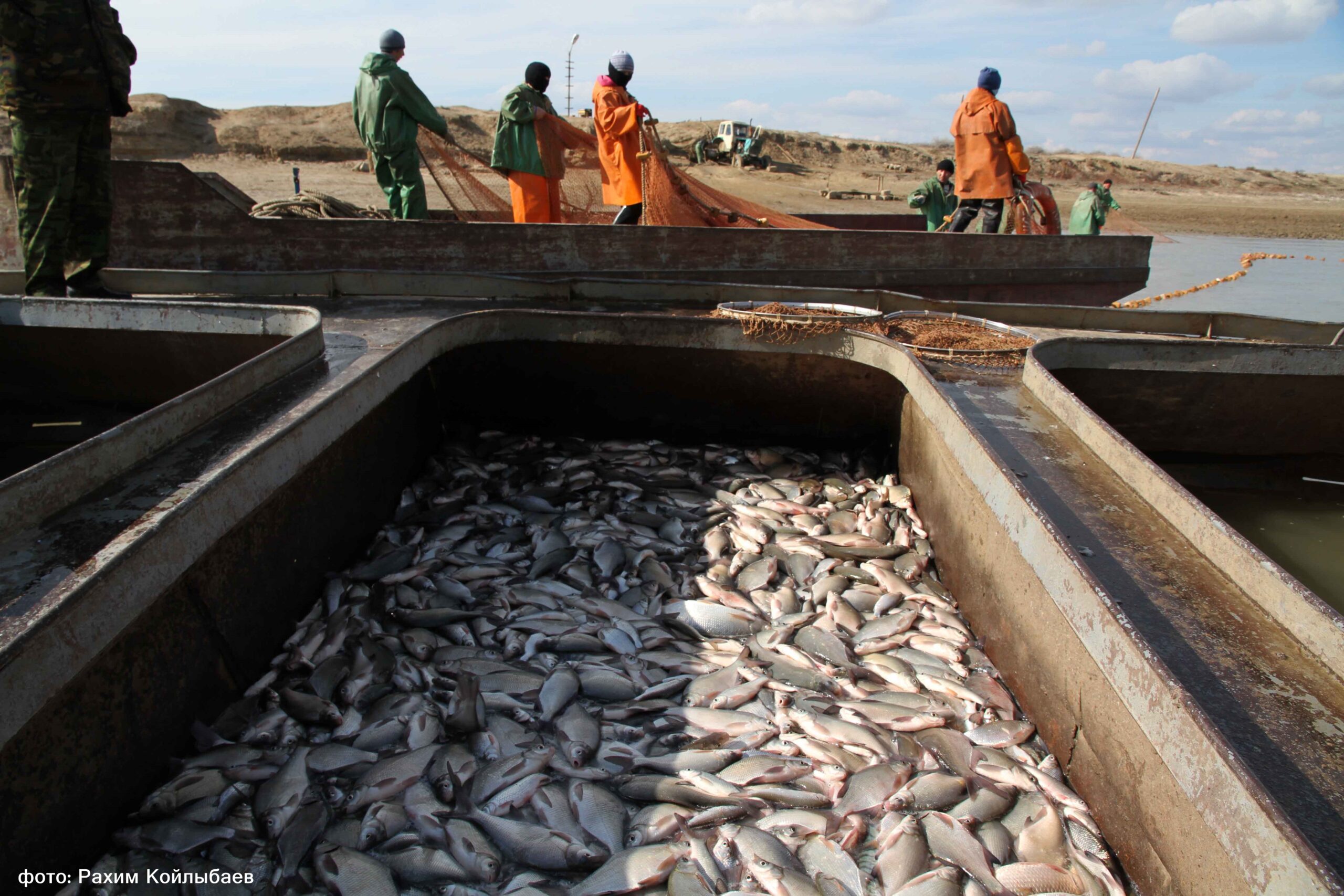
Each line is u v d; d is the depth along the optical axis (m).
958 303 7.07
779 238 7.95
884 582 4.70
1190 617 2.93
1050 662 3.45
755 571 4.80
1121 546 3.38
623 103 8.61
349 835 2.95
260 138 32.78
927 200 13.33
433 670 3.84
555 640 4.05
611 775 3.30
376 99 8.09
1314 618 2.73
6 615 2.35
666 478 5.92
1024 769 3.30
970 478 4.14
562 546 4.94
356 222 6.88
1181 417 5.88
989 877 2.82
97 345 5.40
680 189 8.75
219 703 3.51
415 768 3.23
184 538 2.93
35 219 5.29
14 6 4.79
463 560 4.70
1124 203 45.34
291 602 4.12
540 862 2.91
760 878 2.79
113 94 5.34
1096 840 3.00
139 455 3.36
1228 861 2.21
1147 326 7.04
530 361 6.46
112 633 2.54
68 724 2.64
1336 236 33.75
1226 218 39.44
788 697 3.72
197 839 2.86
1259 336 6.95
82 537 2.80
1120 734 2.88
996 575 4.07
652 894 2.78
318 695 3.63
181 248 6.68
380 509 5.28
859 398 6.42
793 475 6.13
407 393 5.74
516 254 7.26
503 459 6.30
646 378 6.52
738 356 6.32
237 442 3.59
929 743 3.46
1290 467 6.15
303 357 4.62
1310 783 2.23
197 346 5.25
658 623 4.32
